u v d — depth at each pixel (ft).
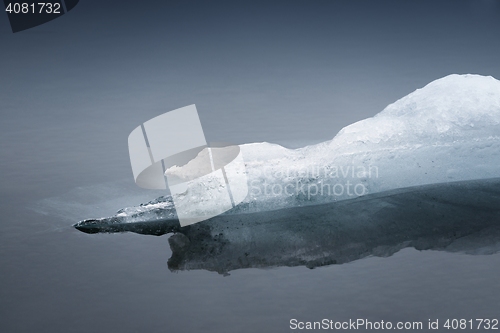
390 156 9.95
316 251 7.92
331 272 7.32
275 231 8.52
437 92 10.65
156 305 6.66
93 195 9.89
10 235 8.42
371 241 8.14
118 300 6.78
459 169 10.12
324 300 6.68
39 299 6.81
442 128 10.25
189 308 6.59
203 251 7.98
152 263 7.65
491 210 9.07
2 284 7.13
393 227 8.59
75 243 8.21
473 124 10.32
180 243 8.21
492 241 8.11
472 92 10.59
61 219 8.98
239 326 6.23
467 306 6.49
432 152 10.08
